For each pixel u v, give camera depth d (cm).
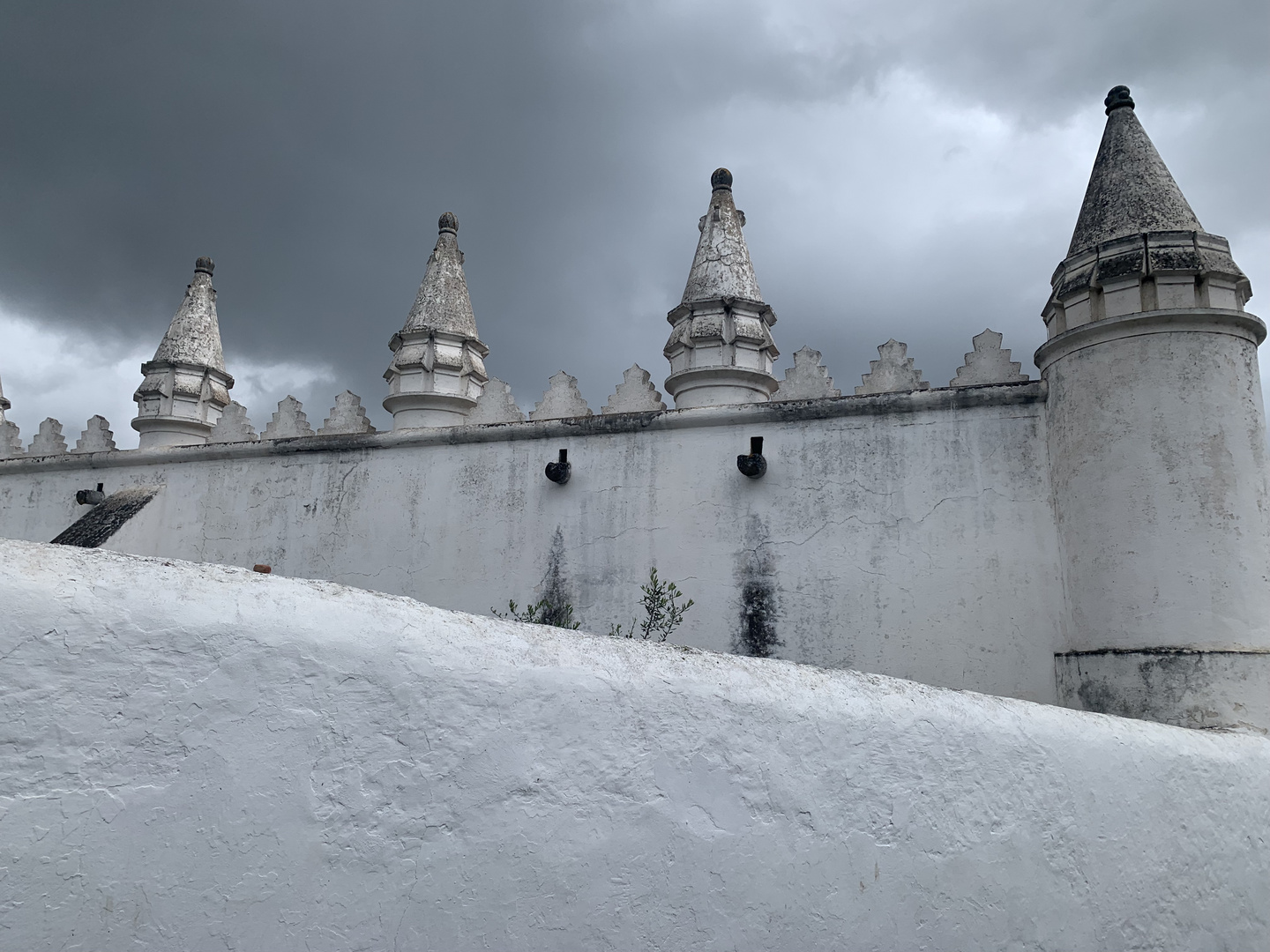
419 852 290
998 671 745
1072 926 411
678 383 998
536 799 311
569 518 933
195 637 274
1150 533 656
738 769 347
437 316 1108
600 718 330
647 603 834
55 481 1233
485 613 936
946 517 798
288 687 284
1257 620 626
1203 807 486
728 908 331
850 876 358
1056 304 754
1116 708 649
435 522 988
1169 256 689
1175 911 453
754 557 854
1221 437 658
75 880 245
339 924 274
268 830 271
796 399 880
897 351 899
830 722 373
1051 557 749
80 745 253
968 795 396
